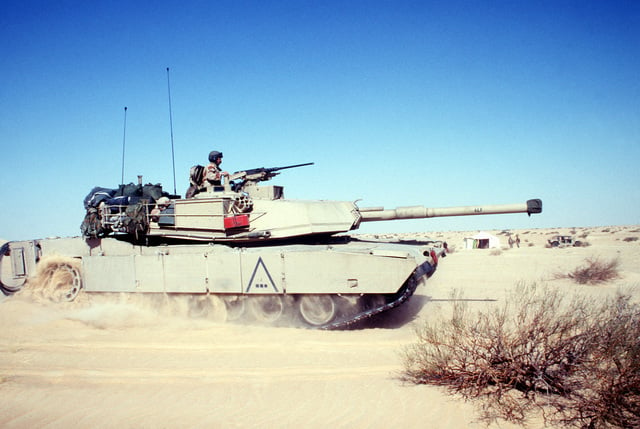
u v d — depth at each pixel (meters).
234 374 8.94
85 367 9.59
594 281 21.66
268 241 15.51
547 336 7.41
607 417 6.20
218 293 14.64
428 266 14.02
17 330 13.60
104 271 16.27
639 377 6.32
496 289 20.61
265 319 14.34
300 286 13.34
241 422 6.56
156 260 15.37
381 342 11.41
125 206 16.28
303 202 15.12
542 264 32.38
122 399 7.66
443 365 7.93
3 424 6.70
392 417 6.57
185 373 9.05
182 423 6.57
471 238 63.44
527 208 15.88
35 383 8.64
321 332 12.95
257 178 17.02
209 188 16.59
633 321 7.34
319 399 7.43
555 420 6.30
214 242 15.62
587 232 93.12
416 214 16.75
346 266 12.91
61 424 6.65
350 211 16.41
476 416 6.51
